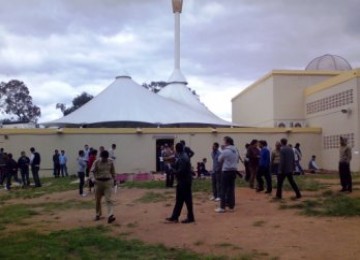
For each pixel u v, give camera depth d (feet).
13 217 43.16
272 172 55.31
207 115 142.82
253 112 150.20
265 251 27.50
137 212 44.21
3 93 268.00
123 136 112.37
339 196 48.70
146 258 26.86
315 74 131.54
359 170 102.06
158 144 113.50
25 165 79.00
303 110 130.62
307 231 32.37
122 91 138.21
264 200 48.39
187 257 26.63
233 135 115.65
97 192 39.81
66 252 28.48
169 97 162.91
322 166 118.73
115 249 29.12
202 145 114.42
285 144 48.67
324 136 118.52
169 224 37.14
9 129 108.88
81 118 127.24
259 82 143.33
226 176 42.09
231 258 26.11
